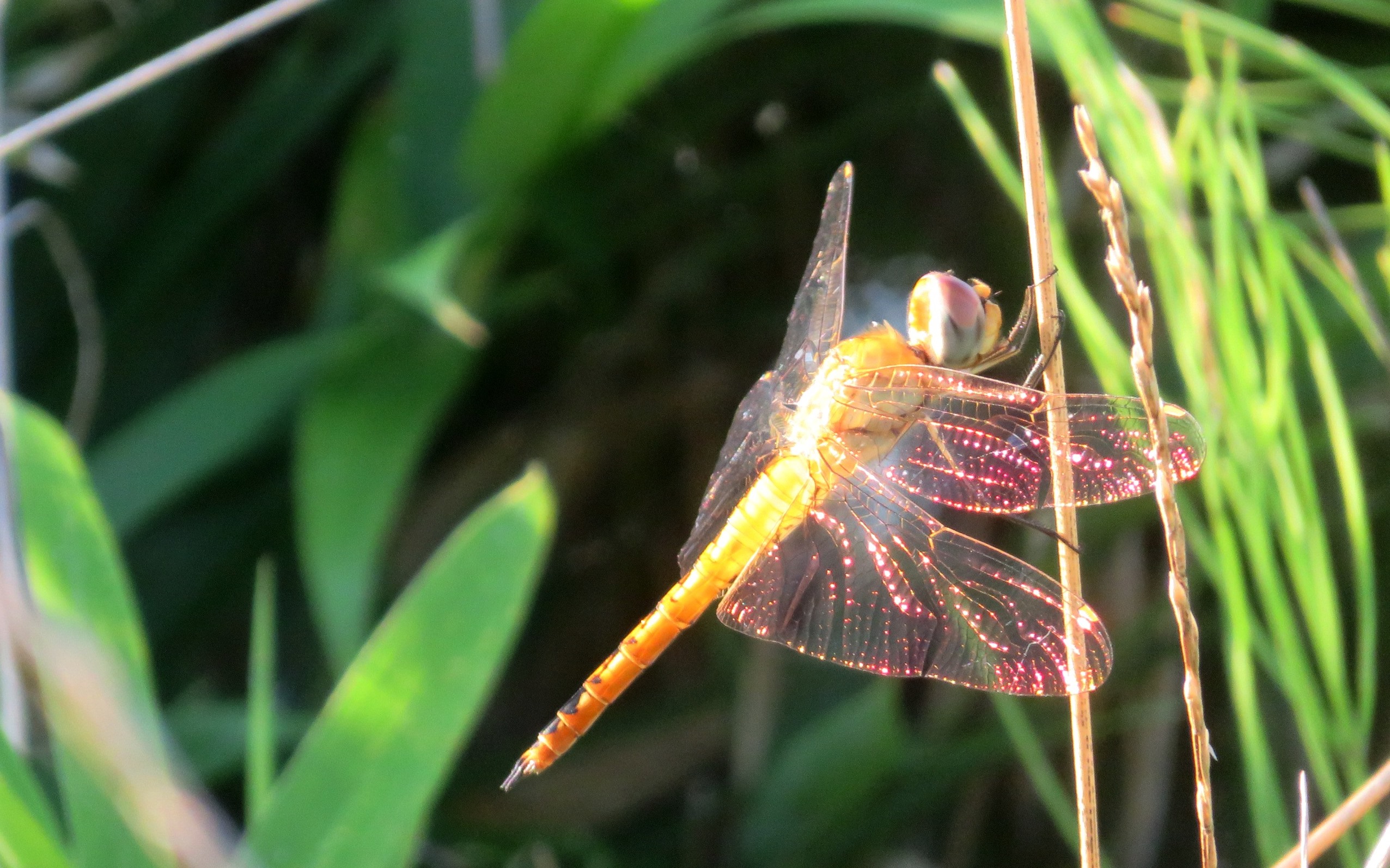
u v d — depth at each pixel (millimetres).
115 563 1021
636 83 1063
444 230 1076
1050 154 1084
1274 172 1070
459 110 1078
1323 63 1023
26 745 1019
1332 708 1018
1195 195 1052
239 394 1071
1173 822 1075
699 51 1067
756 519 1027
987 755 1070
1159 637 1070
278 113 1087
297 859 1013
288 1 1035
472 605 1018
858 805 1065
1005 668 1018
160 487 1066
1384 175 1023
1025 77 1000
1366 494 1062
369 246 1078
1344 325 1053
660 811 1086
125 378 1087
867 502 1025
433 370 1069
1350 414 1055
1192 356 1016
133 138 1087
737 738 1080
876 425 1026
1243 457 1013
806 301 1034
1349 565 1063
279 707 1078
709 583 1028
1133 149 1018
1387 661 1060
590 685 1028
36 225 1072
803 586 1024
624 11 1054
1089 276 1070
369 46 1088
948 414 1025
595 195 1085
